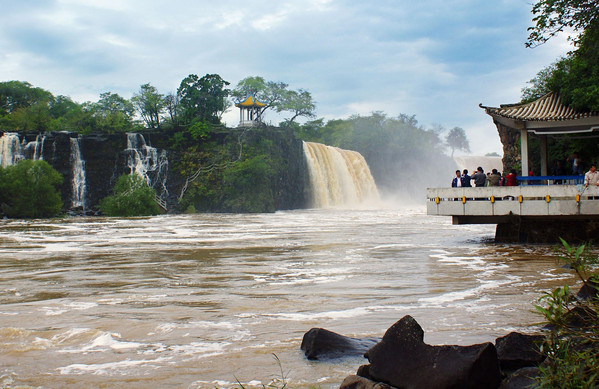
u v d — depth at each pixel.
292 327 8.28
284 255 18.69
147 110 95.38
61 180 61.09
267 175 75.06
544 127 26.81
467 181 25.27
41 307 10.05
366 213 60.03
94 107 93.69
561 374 4.75
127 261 17.47
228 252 19.98
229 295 11.13
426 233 28.94
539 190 20.88
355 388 5.28
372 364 5.83
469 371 5.27
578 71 27.25
